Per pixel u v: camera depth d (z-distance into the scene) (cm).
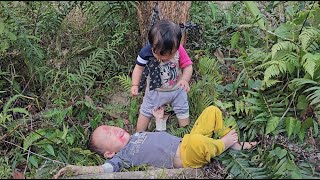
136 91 167
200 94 178
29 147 159
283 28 188
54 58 192
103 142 160
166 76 166
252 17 204
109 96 189
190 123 175
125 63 197
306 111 165
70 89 183
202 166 149
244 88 178
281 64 169
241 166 146
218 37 204
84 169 144
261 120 164
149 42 159
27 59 182
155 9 180
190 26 188
